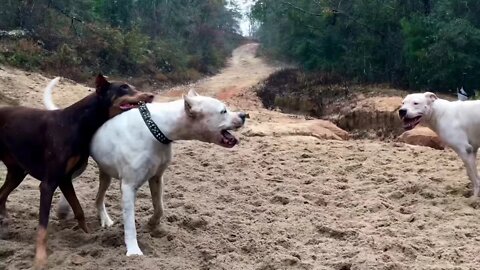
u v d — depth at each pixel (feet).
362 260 8.07
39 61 33.04
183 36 64.69
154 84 44.73
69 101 21.85
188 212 10.41
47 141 8.09
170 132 8.07
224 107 8.00
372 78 34.94
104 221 9.31
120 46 43.62
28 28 37.63
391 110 24.70
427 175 13.53
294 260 8.11
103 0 52.19
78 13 44.06
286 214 10.57
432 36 31.53
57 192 11.25
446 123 11.61
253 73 56.80
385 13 35.65
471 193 11.86
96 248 8.25
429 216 10.52
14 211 9.95
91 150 8.38
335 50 41.27
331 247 8.84
